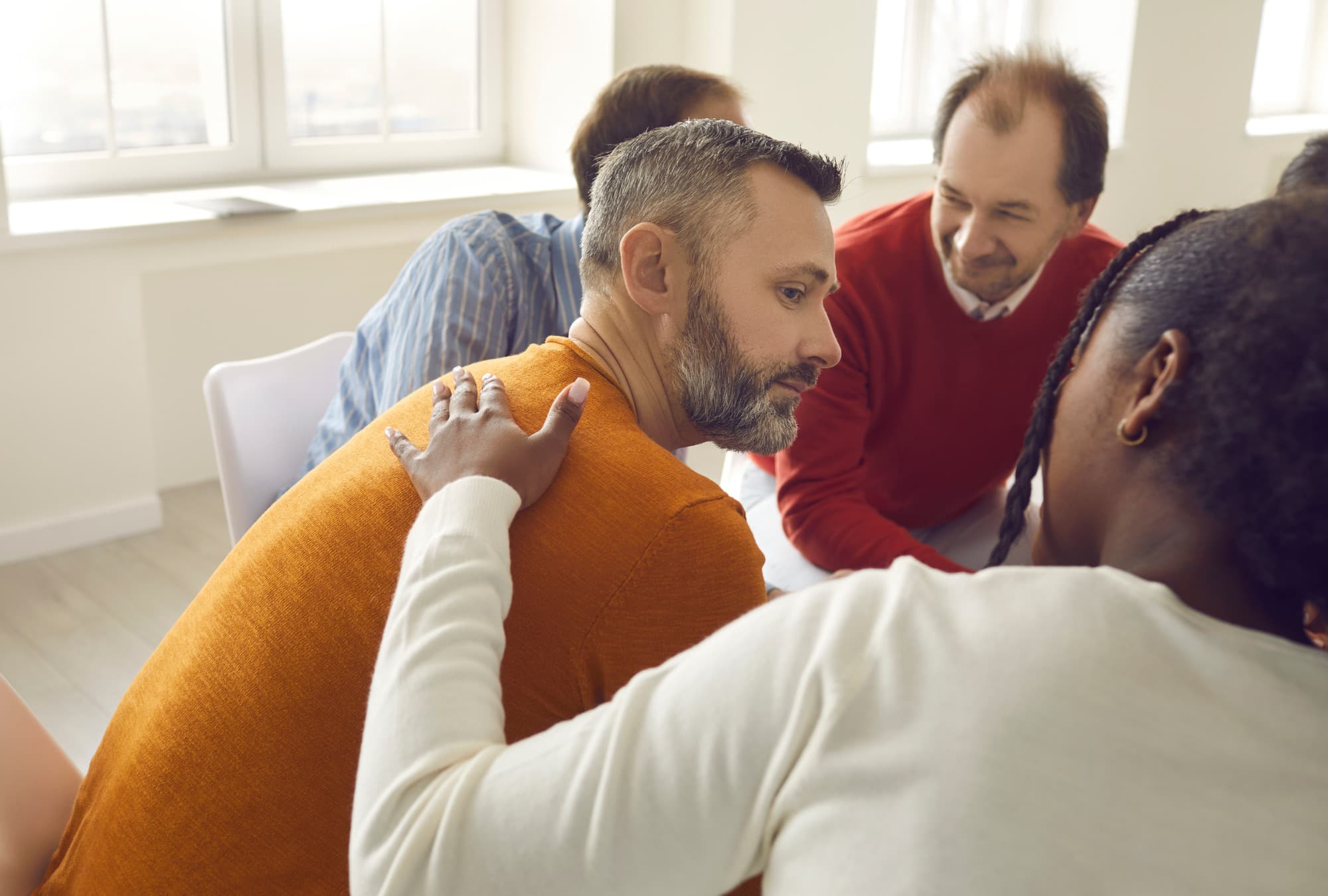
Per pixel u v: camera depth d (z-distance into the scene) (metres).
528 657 0.84
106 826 0.90
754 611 0.62
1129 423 0.62
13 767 0.97
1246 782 0.52
